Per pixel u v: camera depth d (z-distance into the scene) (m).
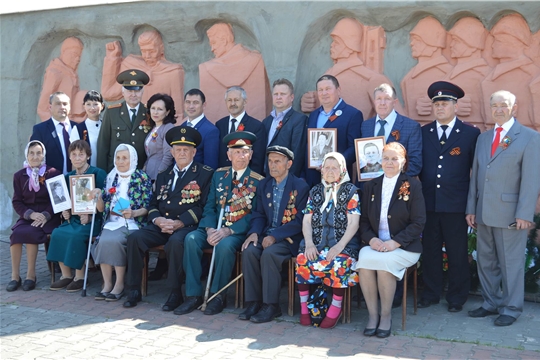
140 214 6.17
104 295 6.02
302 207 5.57
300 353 4.68
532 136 5.20
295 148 6.22
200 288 5.72
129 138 6.67
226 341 4.93
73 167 6.79
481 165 5.37
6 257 7.70
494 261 5.45
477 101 6.29
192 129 6.06
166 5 7.47
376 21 6.64
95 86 8.22
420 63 6.50
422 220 5.13
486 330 5.14
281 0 6.90
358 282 5.22
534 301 5.86
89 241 6.27
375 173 5.61
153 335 5.06
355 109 6.16
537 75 6.04
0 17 8.40
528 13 5.97
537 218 5.89
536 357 4.60
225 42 7.36
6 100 8.41
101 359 4.56
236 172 5.92
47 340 4.94
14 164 8.44
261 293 5.55
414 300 5.56
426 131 5.75
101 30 7.92
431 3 6.27
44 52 8.40
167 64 7.71
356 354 4.66
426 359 4.56
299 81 6.99
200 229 5.87
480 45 6.27
